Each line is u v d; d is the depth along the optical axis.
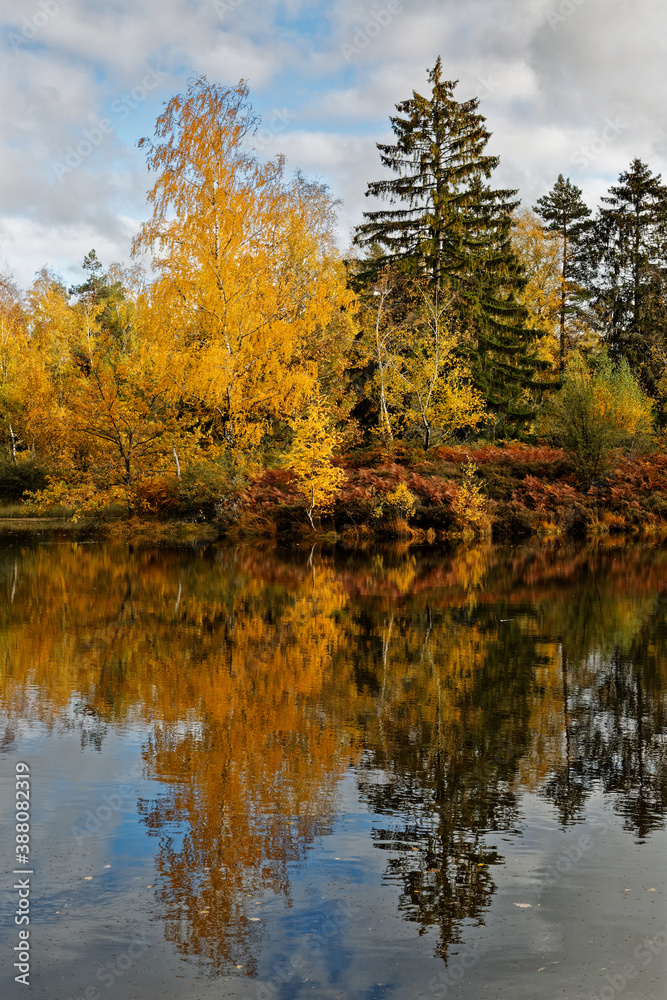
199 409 25.44
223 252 24.33
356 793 4.80
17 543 21.83
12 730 5.96
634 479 23.56
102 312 50.75
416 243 34.19
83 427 24.56
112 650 8.60
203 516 23.62
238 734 5.89
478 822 4.45
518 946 3.31
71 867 3.93
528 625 10.01
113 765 5.24
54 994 3.00
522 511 22.62
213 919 3.49
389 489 22.19
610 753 5.50
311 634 9.47
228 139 23.83
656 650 8.60
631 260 44.75
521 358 35.16
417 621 10.28
